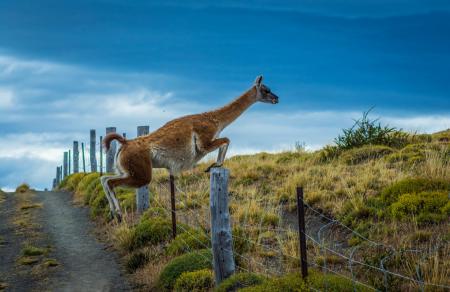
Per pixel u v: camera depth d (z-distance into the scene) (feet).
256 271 30.22
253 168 58.80
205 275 29.12
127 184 35.83
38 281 34.71
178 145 37.06
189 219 43.50
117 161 36.37
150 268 34.78
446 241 29.96
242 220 41.24
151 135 37.11
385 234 32.68
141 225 41.63
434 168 42.93
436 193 36.09
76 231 49.80
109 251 41.75
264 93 42.47
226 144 39.55
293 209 43.65
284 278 23.25
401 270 27.48
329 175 48.93
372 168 49.24
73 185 79.25
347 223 36.99
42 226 51.83
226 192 26.78
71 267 37.78
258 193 49.93
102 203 56.24
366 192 42.04
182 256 32.50
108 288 33.06
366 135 62.44
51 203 66.64
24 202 66.85
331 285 22.15
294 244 34.35
